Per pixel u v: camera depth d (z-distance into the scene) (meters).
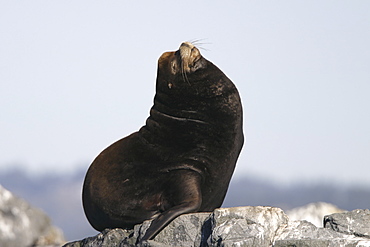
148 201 37.16
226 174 38.28
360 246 31.09
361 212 33.19
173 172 37.00
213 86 38.19
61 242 50.34
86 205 38.78
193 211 35.31
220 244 32.28
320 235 32.41
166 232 34.81
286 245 32.06
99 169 38.47
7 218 48.81
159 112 38.41
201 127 37.69
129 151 38.34
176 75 38.22
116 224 37.94
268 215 33.41
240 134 38.88
